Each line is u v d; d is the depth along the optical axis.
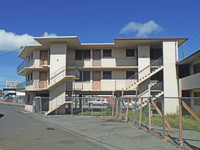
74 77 22.72
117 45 24.86
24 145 8.09
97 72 25.97
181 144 7.64
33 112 26.50
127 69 25.62
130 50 25.88
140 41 23.02
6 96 75.38
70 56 26.17
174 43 22.19
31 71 28.59
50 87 23.00
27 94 32.25
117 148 7.87
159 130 11.16
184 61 20.81
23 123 15.22
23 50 28.39
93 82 25.75
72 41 23.66
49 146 7.97
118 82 25.58
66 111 26.14
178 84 21.83
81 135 10.58
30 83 29.22
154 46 24.84
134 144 8.39
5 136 9.96
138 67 23.69
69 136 10.21
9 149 7.43
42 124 14.76
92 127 13.10
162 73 24.36
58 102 23.14
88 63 25.89
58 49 23.95
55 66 23.78
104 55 25.97
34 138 9.54
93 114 21.80
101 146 8.19
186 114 19.06
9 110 30.80
